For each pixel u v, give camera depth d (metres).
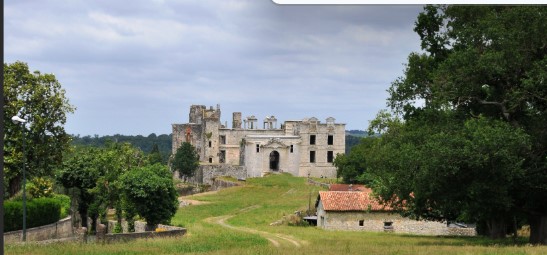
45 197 71.56
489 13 53.75
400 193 56.69
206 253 45.09
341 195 90.25
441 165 47.78
